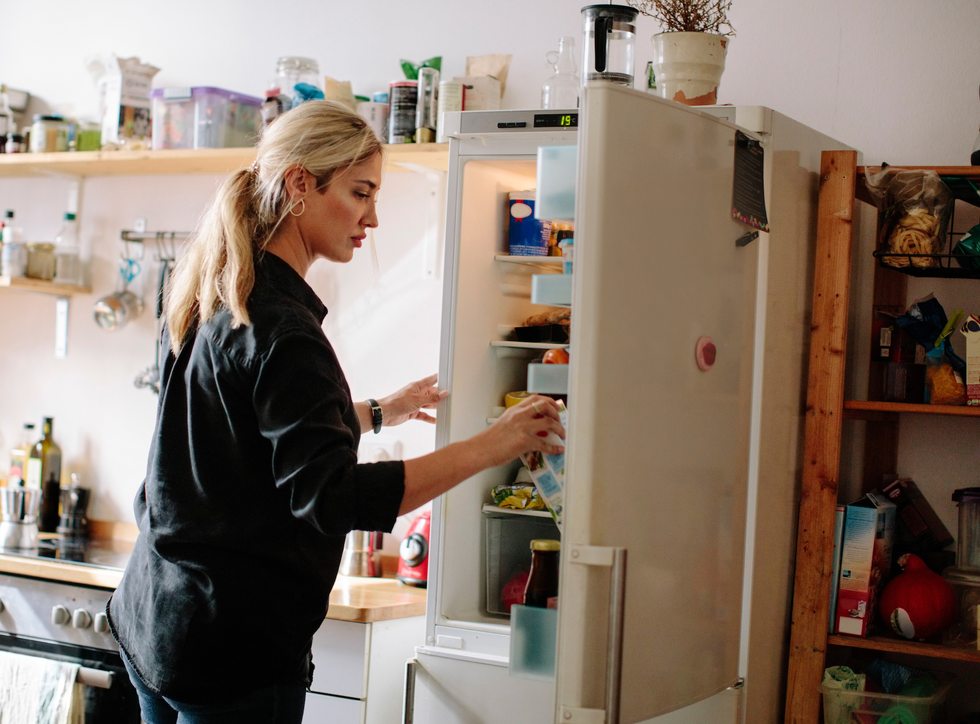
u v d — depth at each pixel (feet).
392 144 7.42
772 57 7.17
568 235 6.59
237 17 9.06
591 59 5.72
